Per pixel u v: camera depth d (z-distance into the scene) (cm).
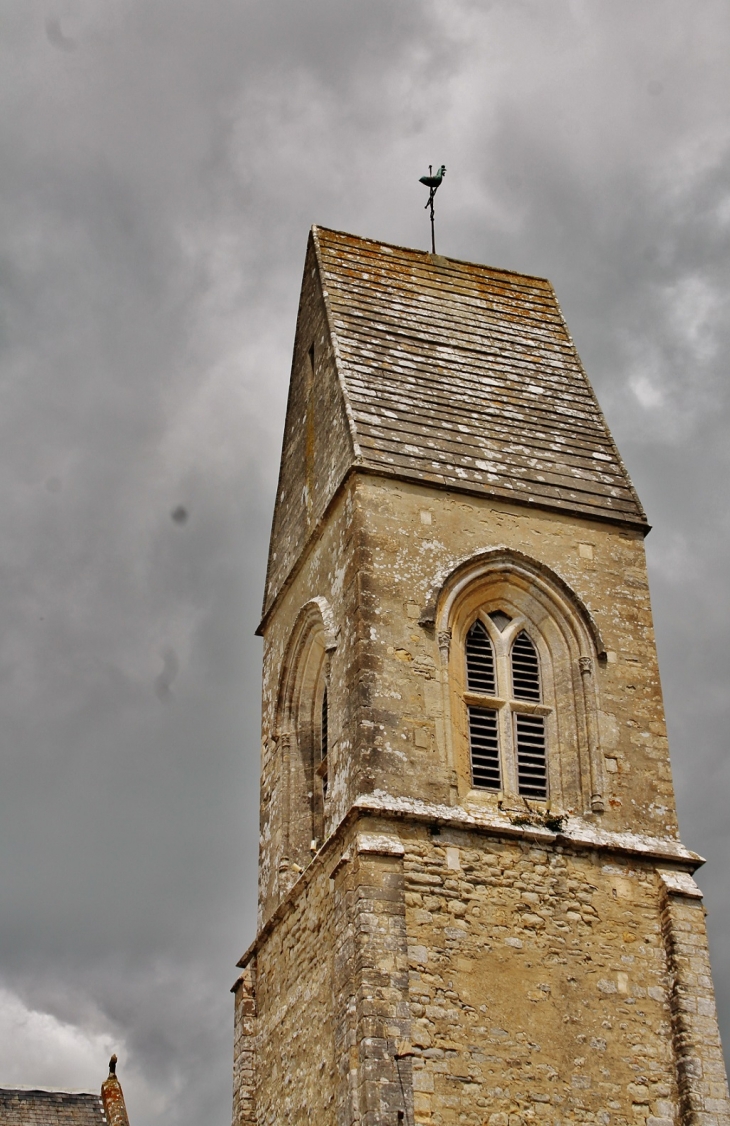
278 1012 2961
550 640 3095
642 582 3192
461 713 2945
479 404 3381
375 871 2662
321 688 3297
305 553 3341
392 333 3494
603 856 2828
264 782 3366
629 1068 2634
